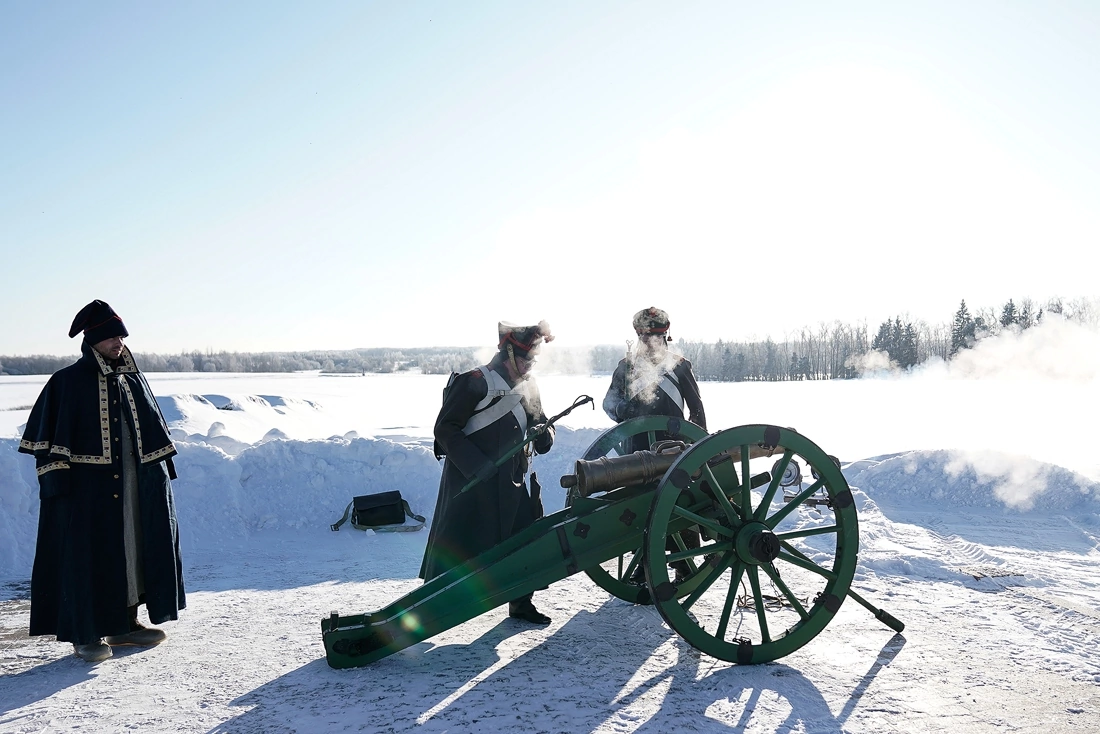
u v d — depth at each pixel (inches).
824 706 122.3
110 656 150.8
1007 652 145.3
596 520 146.9
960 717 118.3
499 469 159.8
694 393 198.1
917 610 171.0
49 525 151.0
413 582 205.8
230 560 233.8
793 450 144.3
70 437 148.6
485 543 158.6
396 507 275.4
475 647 152.8
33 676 142.3
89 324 153.5
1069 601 175.2
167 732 117.0
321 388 1972.2
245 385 2034.9
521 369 165.3
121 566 151.5
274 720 120.3
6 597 199.6
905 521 261.3
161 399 573.0
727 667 139.4
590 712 121.0
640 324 195.8
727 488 154.3
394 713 121.9
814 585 191.8
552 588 197.8
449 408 158.4
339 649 140.8
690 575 181.6
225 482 278.8
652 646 152.1
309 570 220.4
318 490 286.5
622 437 177.8
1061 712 119.6
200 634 164.7
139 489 156.8
